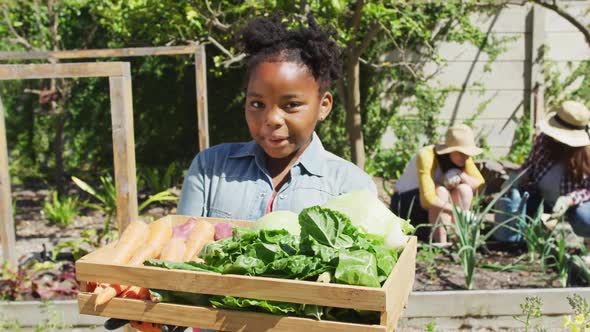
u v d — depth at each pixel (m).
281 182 1.87
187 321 1.33
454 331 4.06
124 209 3.88
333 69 1.76
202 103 5.82
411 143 9.90
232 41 6.95
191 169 1.98
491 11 9.62
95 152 9.88
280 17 1.76
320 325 1.24
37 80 9.54
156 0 6.03
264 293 1.26
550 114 4.96
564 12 7.14
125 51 5.48
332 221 1.40
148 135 9.88
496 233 5.15
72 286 4.50
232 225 1.68
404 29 8.59
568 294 4.05
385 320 1.22
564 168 4.79
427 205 4.97
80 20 9.32
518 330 4.05
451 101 9.84
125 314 1.36
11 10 8.91
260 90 1.65
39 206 8.02
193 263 1.38
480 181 5.09
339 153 9.88
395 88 9.81
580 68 9.79
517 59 9.76
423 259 4.75
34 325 3.91
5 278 4.40
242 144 1.97
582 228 4.74
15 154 9.78
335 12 5.07
